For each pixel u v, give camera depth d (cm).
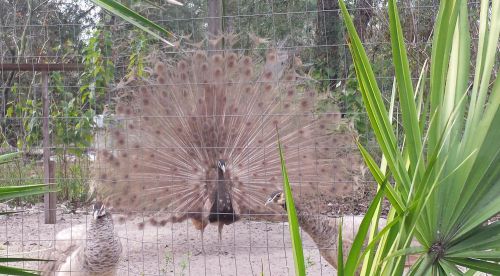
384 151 251
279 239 721
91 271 529
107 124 747
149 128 755
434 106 260
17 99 867
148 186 739
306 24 751
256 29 795
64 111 806
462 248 241
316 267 624
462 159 250
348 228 536
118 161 726
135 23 196
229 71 771
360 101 666
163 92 769
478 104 255
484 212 238
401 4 552
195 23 844
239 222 791
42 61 789
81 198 787
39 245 611
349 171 663
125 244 704
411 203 236
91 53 766
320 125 706
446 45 260
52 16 911
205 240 732
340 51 679
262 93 759
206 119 760
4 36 967
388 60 575
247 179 745
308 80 739
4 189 217
